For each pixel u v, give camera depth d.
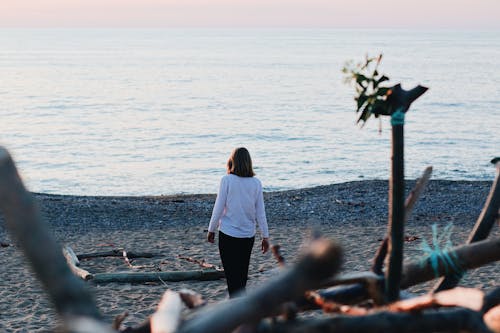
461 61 178.62
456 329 2.03
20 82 100.75
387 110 2.28
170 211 17.52
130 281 9.37
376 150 40.12
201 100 74.00
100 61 179.50
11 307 8.35
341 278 2.44
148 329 2.29
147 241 13.31
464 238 13.28
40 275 1.53
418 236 13.34
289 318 1.97
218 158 37.47
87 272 9.47
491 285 8.88
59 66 152.75
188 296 2.18
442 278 2.76
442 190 20.61
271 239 13.27
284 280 1.43
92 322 1.37
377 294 2.43
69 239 13.70
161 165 35.16
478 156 37.34
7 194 1.51
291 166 34.72
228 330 1.57
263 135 46.91
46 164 35.28
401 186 2.32
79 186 30.03
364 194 20.08
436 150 39.38
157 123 53.91
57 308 1.53
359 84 2.27
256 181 6.56
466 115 59.00
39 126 51.19
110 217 16.56
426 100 72.19
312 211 17.48
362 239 13.20
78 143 42.91
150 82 102.69
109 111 62.62
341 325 1.96
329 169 33.91
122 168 34.28
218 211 6.50
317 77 116.50
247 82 103.50
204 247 12.60
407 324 2.00
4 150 1.56
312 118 57.69
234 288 6.61
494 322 2.20
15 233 1.53
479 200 18.83
